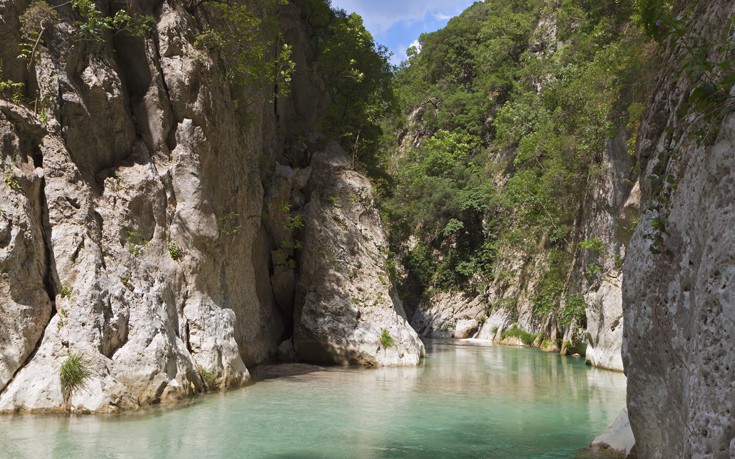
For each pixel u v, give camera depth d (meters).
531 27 47.84
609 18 23.67
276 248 20.69
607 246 20.92
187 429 9.38
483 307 37.53
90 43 12.98
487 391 14.33
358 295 20.39
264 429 9.60
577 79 23.98
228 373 13.72
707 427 3.70
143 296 12.01
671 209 5.15
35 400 10.02
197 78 14.75
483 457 8.14
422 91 57.22
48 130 11.65
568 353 24.56
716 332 3.75
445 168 44.25
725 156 3.94
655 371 5.43
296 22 24.56
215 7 16.52
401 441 9.05
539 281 30.05
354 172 23.27
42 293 10.66
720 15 4.92
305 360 19.91
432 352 25.80
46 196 11.24
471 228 40.59
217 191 15.33
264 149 20.81
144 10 14.45
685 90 5.44
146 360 11.28
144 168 13.40
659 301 5.17
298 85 24.62
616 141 20.61
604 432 8.87
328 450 8.38
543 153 28.11
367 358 19.23
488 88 48.91
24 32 11.60
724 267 3.75
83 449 7.94
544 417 11.17
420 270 41.03
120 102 13.27
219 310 14.37
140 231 12.95
